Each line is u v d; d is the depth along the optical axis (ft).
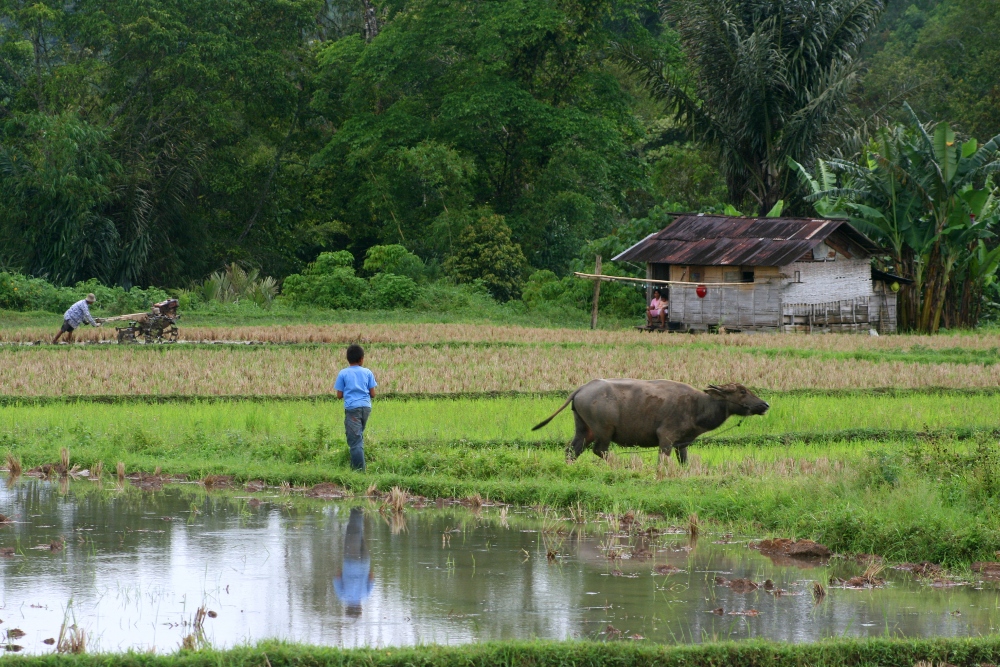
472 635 77.00
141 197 474.08
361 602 84.94
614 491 123.44
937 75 556.10
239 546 102.99
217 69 485.97
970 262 364.38
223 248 522.06
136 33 460.14
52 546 101.40
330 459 144.46
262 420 174.70
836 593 89.71
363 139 493.36
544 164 518.78
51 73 475.31
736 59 397.60
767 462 136.05
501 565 96.84
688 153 549.95
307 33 552.41
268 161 525.75
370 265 459.73
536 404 194.49
